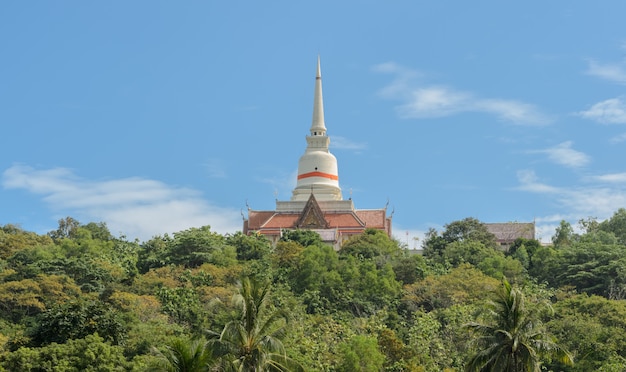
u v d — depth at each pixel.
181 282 175.00
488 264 198.75
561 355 102.50
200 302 163.50
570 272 194.38
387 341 146.12
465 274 184.25
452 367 145.25
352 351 138.25
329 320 160.12
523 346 100.50
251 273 177.00
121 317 144.00
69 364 125.44
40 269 174.62
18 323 156.50
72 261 177.00
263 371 93.25
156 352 91.75
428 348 148.88
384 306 174.00
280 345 93.81
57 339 134.25
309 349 139.62
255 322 94.81
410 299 176.88
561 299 178.62
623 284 185.38
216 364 93.75
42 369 125.81
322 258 186.38
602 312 158.00
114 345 133.88
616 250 197.62
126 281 177.12
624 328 153.25
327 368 137.50
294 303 164.75
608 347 144.88
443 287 178.25
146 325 141.25
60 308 139.25
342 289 178.50
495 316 104.75
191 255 194.75
